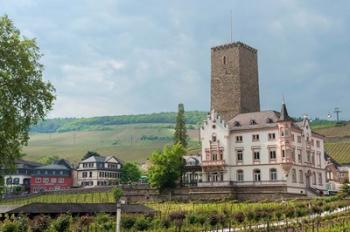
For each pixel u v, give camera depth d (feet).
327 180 585.22
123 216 265.54
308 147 491.31
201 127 494.18
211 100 547.49
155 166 481.46
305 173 476.95
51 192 538.47
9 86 211.20
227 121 501.56
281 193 432.66
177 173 481.05
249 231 234.99
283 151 448.65
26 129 222.89
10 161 218.79
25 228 237.66
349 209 311.47
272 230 232.73
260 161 460.55
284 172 445.78
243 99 535.60
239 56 537.65
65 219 247.91
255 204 369.91
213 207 352.90
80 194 517.96
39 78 225.56
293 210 293.84
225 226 260.62
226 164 472.85
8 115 208.85
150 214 288.10
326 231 215.10
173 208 365.61
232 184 466.29
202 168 483.51
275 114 474.49
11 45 214.48
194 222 263.08
